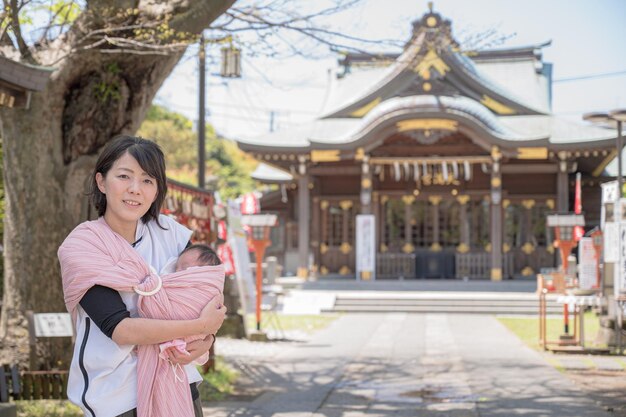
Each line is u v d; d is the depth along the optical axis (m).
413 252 30.91
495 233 28.25
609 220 14.24
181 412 2.79
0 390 7.63
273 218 16.05
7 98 6.48
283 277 31.66
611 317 14.06
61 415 7.31
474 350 14.20
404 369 11.67
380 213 31.33
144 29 8.16
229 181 52.84
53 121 8.61
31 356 8.18
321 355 13.62
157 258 2.98
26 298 8.63
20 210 8.63
